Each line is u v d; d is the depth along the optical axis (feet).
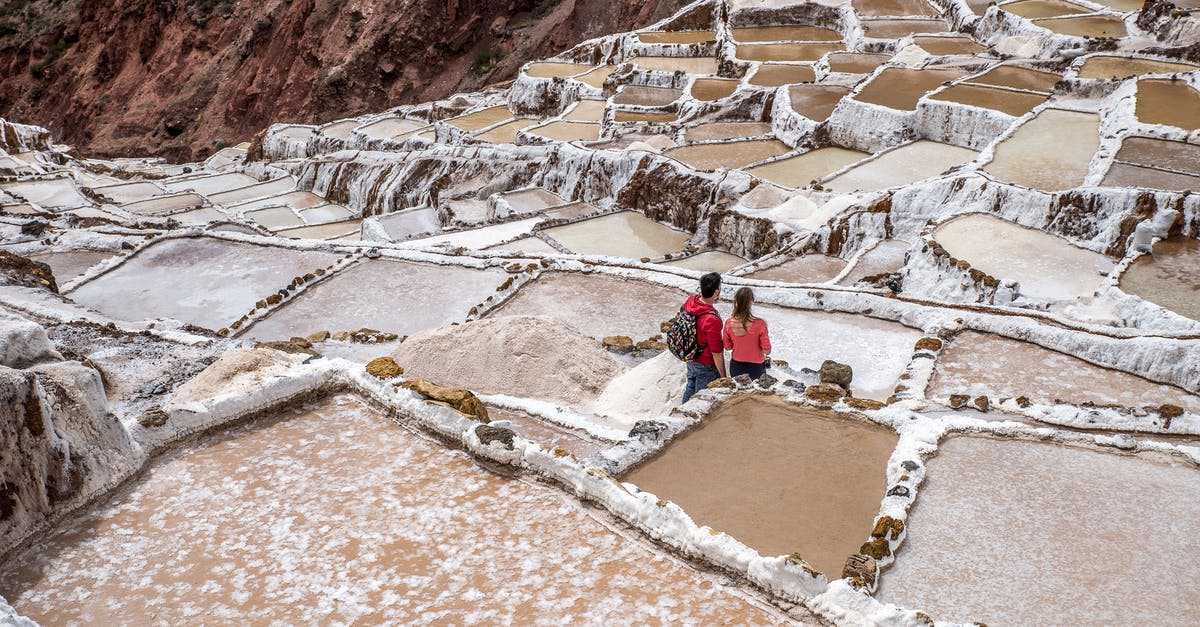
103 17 270.67
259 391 27.20
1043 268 55.01
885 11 143.33
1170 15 102.37
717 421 26.48
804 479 23.61
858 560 19.79
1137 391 34.58
